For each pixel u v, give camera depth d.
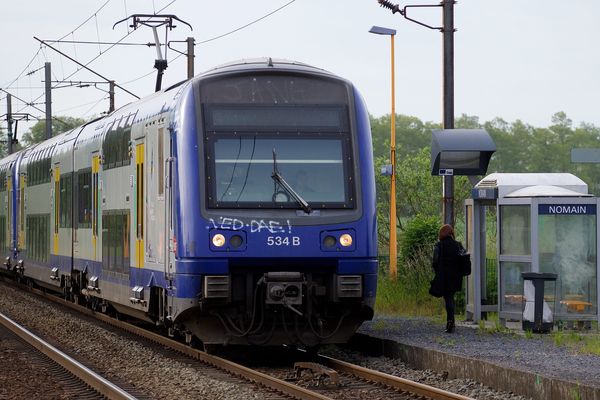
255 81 24.84
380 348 26.89
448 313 28.42
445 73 33.84
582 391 17.98
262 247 23.98
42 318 38.94
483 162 31.86
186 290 24.08
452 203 33.38
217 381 22.05
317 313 24.83
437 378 22.55
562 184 30.05
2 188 60.81
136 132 29.33
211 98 24.61
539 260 28.97
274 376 23.09
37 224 48.19
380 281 40.31
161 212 26.22
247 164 24.38
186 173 24.22
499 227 29.70
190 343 27.09
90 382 21.92
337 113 24.95
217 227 23.91
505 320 29.66
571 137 198.25
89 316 39.47
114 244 32.06
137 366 25.20
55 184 43.53
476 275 30.95
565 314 28.66
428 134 192.62
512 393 20.22
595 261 28.92
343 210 24.44
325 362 24.91
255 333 24.80
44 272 46.12
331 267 24.69
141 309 28.44
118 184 31.62
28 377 23.19
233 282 24.50
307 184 24.45
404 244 40.34
